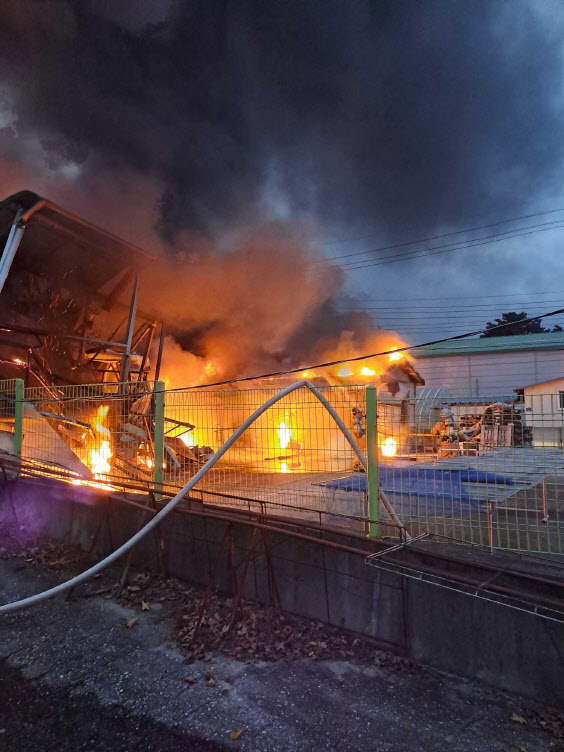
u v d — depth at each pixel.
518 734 2.73
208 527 4.78
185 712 2.98
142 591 4.80
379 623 3.68
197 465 6.33
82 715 2.99
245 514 4.30
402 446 4.18
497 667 3.15
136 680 3.35
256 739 2.73
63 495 6.10
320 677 3.34
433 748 2.63
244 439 5.03
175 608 4.45
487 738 2.70
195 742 2.71
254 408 4.97
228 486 5.25
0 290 11.09
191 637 3.89
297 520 4.05
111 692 3.22
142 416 6.42
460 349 29.62
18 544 6.05
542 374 27.78
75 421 7.29
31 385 12.65
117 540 5.52
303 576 4.13
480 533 3.66
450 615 3.36
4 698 3.19
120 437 6.76
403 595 3.57
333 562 3.96
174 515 5.07
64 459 6.87
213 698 3.12
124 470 6.68
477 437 4.00
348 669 3.43
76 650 3.78
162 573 5.09
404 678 3.30
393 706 3.00
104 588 4.86
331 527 4.09
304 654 3.64
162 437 5.52
